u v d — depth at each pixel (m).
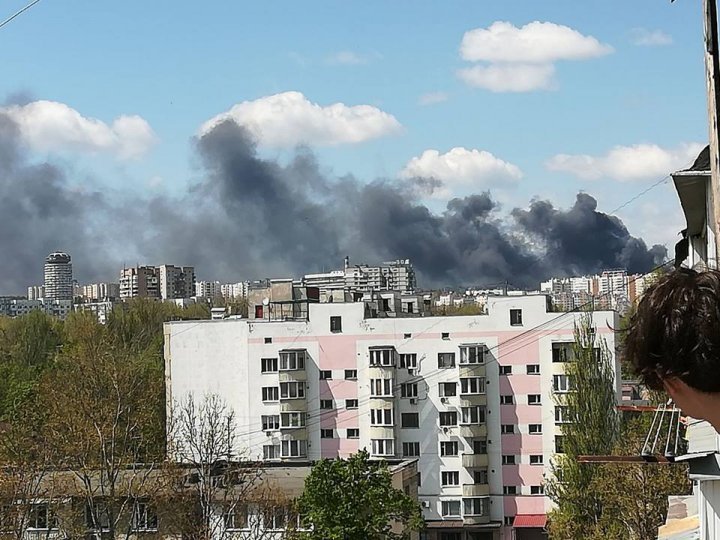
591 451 60.81
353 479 44.41
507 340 82.00
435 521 82.31
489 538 82.38
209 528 47.41
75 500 47.88
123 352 93.50
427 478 82.75
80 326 111.19
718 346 3.58
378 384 83.56
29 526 47.25
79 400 51.09
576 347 63.97
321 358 85.38
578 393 62.59
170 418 61.38
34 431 51.47
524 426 81.69
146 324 125.25
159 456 50.94
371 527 43.88
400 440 83.31
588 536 49.53
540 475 81.19
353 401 84.75
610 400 62.19
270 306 90.88
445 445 82.62
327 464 44.69
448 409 82.62
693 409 3.69
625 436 54.25
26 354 117.56
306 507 44.72
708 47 11.73
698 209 17.83
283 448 85.50
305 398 85.44
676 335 3.65
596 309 84.44
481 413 81.94
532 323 81.75
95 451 49.41
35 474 46.88
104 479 50.41
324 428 85.12
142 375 63.22
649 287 3.84
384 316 91.12
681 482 42.62
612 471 44.38
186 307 142.12
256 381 86.75
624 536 44.59
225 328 87.56
